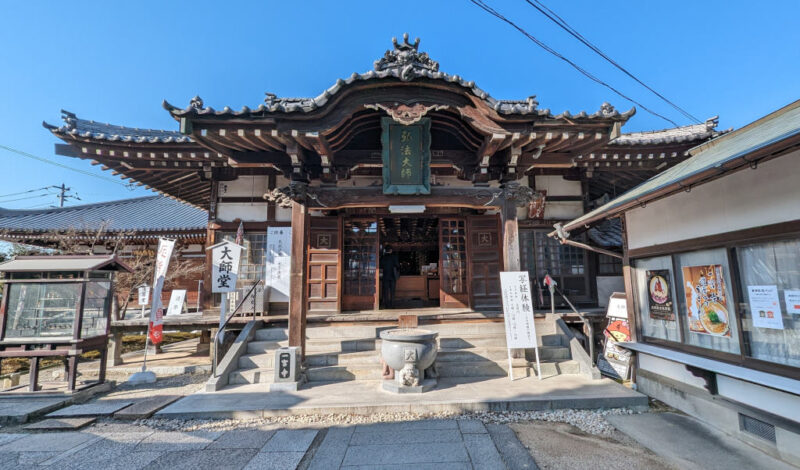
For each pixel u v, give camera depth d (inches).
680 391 189.6
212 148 233.8
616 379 245.0
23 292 229.9
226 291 249.9
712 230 169.3
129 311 557.9
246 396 208.2
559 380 231.8
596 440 158.4
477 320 296.7
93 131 305.1
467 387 218.1
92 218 625.6
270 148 239.1
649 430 166.7
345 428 172.9
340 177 257.9
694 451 146.1
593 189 397.7
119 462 143.3
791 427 133.6
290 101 342.3
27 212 601.6
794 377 134.1
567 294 350.6
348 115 212.7
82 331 234.2
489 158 251.9
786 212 135.1
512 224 259.0
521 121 219.8
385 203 254.1
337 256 335.6
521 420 181.2
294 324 238.8
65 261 236.4
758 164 143.6
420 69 217.3
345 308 342.6
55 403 203.0
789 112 175.5
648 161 328.8
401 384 210.2
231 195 342.0
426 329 268.8
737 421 156.9
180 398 215.5
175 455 148.3
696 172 142.8
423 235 609.9
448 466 136.6
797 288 137.0
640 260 228.1
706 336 178.1
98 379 254.5
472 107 221.0
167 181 367.9
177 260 533.6
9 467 140.1
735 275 160.7
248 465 139.6
